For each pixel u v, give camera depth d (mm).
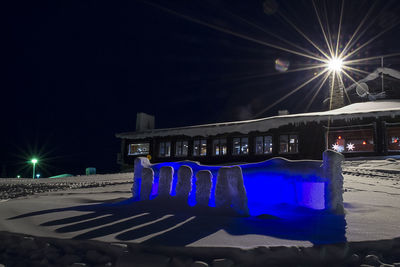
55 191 11336
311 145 22766
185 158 27922
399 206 5867
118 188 10953
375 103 26703
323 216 4922
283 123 23469
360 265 3213
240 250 3205
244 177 6004
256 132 24969
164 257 3250
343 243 3369
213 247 3273
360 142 22328
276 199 5656
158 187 6246
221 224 4398
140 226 4379
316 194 5406
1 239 4273
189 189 5832
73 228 4406
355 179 11547
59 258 3621
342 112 22531
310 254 3242
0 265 3730
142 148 30578
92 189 11250
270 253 3223
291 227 4168
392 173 13281
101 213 5438
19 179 21500
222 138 26594
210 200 5637
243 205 5090
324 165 5309
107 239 3754
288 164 5688
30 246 3959
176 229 4145
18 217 5316
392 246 3500
